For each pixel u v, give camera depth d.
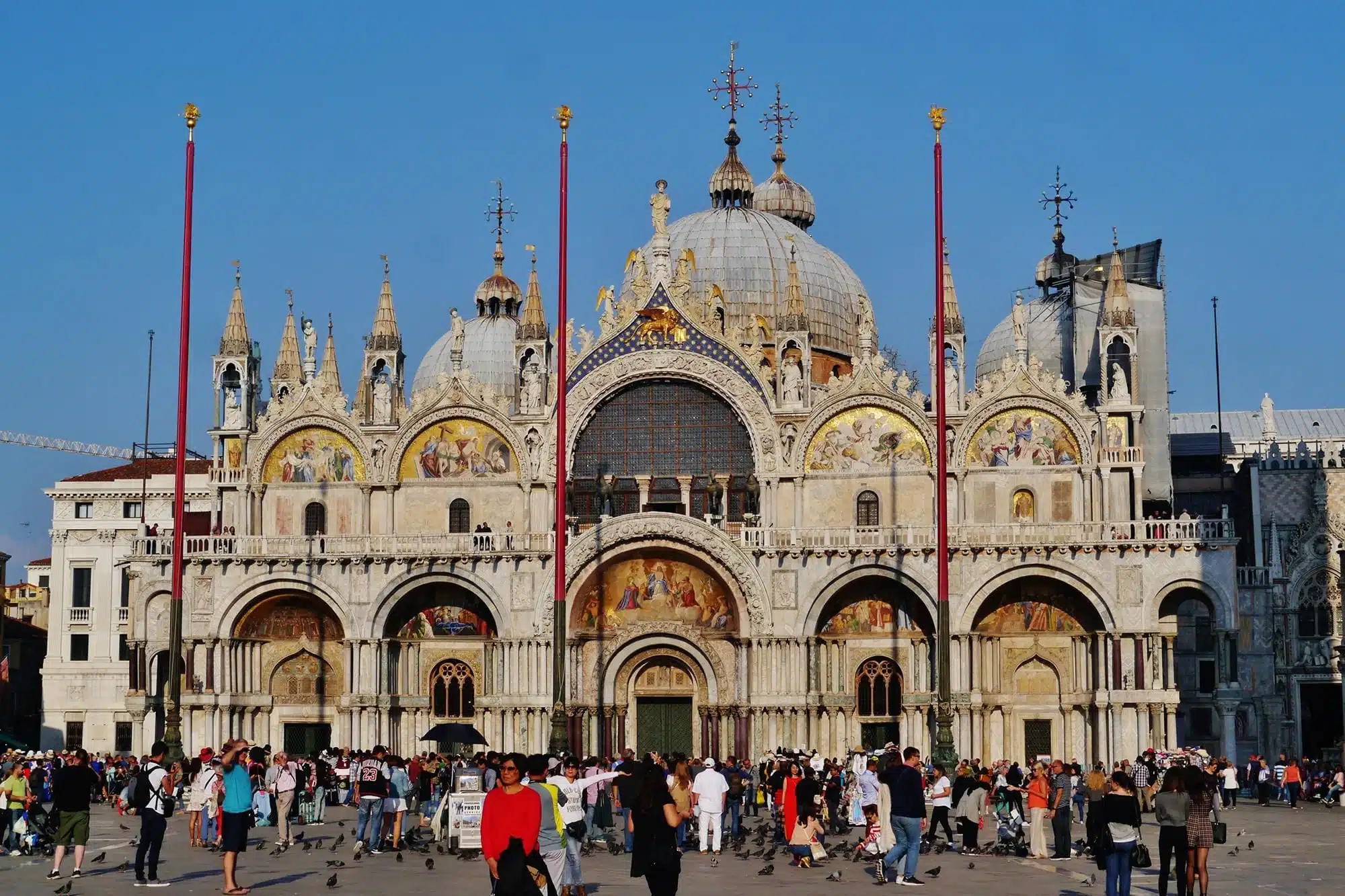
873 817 59.50
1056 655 107.44
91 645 139.88
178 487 89.44
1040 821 61.41
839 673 108.25
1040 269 139.88
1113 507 107.19
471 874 53.50
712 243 131.75
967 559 105.88
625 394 112.56
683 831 64.81
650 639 108.25
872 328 112.50
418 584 109.25
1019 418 108.50
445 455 112.06
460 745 109.62
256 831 73.62
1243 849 64.31
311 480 112.75
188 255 91.25
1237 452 148.00
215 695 109.50
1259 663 120.69
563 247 92.50
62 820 51.84
